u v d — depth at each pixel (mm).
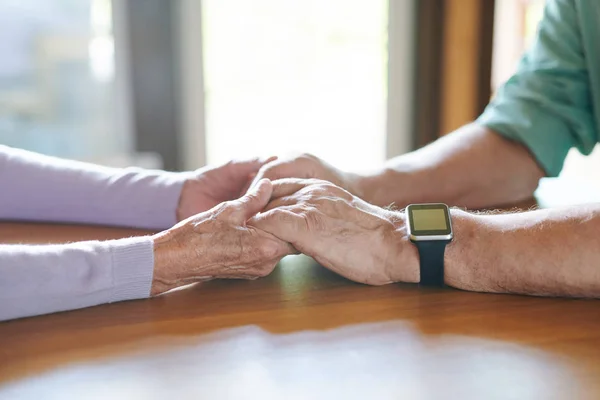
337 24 1920
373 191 934
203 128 1847
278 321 630
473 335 598
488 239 703
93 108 1791
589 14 985
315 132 2010
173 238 690
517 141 1036
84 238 873
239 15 1817
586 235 672
